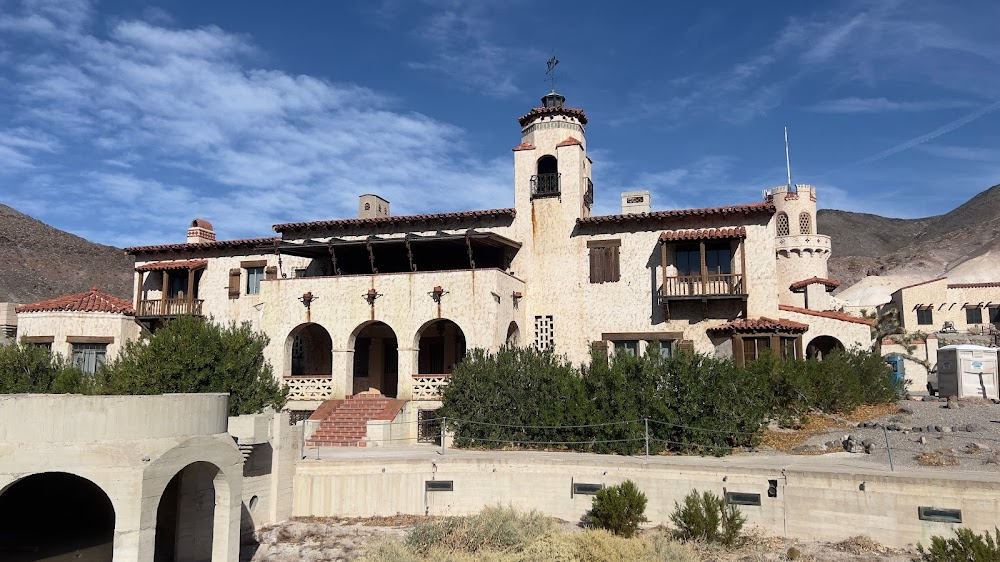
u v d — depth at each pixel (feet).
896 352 143.33
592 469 69.82
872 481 58.54
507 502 71.72
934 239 488.02
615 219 109.19
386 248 111.24
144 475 49.29
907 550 56.49
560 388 84.69
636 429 77.61
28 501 72.59
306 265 121.90
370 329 122.01
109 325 119.65
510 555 56.03
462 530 62.18
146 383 79.36
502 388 85.92
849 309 231.71
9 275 324.19
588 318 109.70
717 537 60.54
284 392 88.94
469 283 101.04
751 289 103.40
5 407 47.83
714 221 106.42
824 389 88.99
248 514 67.56
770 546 59.72
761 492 62.80
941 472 60.13
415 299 102.78
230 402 82.12
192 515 64.69
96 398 49.83
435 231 118.01
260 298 121.39
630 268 108.99
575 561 55.52
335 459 74.69
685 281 104.83
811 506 60.64
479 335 99.45
